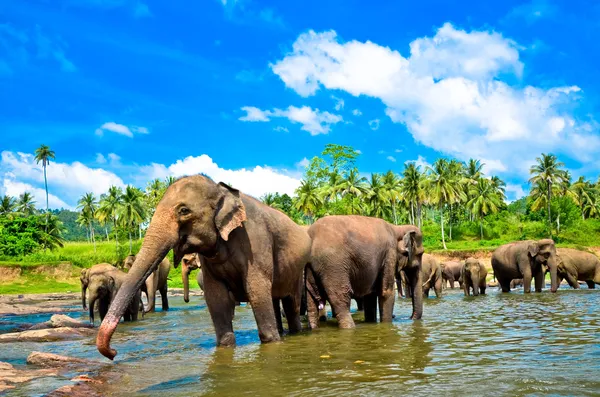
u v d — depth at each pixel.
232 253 7.34
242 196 7.75
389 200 77.31
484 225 82.81
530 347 6.56
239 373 5.57
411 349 6.73
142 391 4.93
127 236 98.19
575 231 71.00
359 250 9.72
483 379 4.73
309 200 65.19
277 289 8.35
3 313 20.75
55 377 5.81
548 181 76.62
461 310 13.41
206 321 13.41
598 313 11.12
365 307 11.12
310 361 6.10
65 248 82.38
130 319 14.70
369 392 4.41
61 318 13.14
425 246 72.50
